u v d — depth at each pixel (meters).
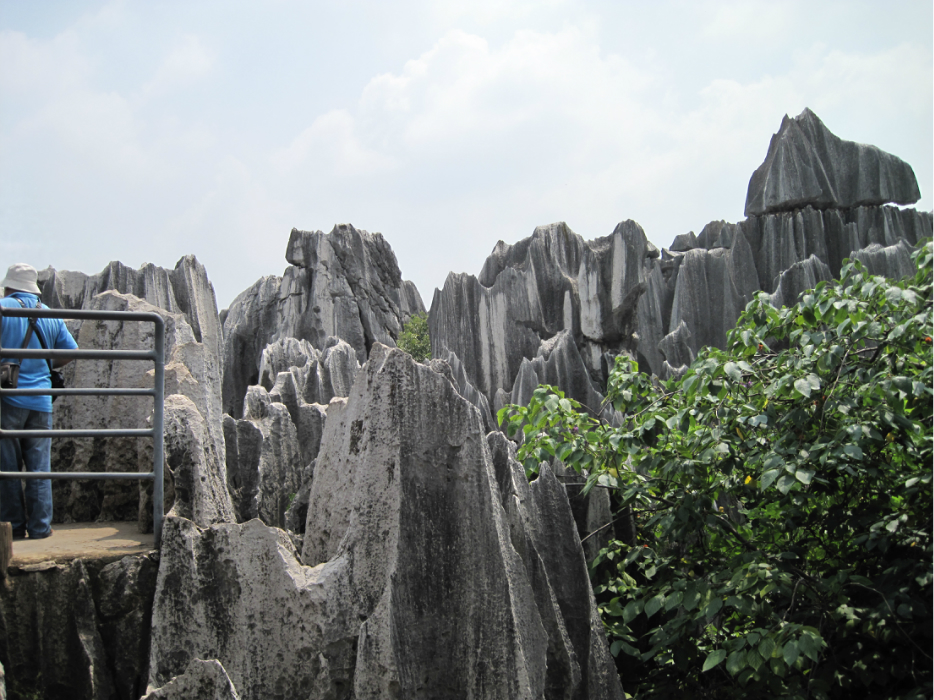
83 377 6.62
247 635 4.48
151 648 4.32
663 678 6.17
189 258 18.16
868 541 5.28
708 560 6.23
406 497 4.88
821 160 18.58
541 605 5.24
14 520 5.25
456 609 4.87
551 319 19.86
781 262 18.30
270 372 15.57
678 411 5.85
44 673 4.21
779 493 5.85
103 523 5.99
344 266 28.19
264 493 7.39
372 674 4.48
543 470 5.93
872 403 5.41
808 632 4.75
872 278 5.52
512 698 4.61
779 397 5.78
